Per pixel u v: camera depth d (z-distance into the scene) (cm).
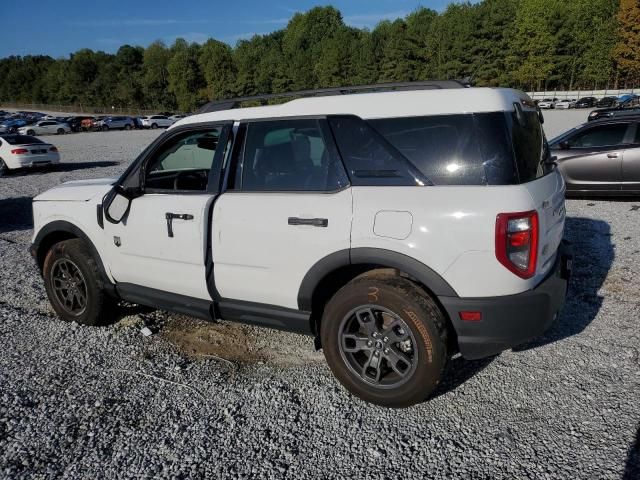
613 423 297
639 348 382
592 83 6931
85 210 426
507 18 6662
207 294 370
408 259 293
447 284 289
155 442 294
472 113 292
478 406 320
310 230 318
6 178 1678
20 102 12619
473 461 272
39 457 283
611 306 459
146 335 432
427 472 266
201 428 306
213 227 355
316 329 345
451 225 284
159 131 4659
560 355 377
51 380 362
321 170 326
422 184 297
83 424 311
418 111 303
